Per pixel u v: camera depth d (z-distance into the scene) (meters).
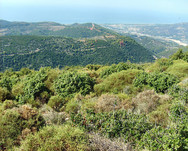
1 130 3.08
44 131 3.02
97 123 3.54
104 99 5.13
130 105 4.92
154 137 2.92
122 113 3.84
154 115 4.15
